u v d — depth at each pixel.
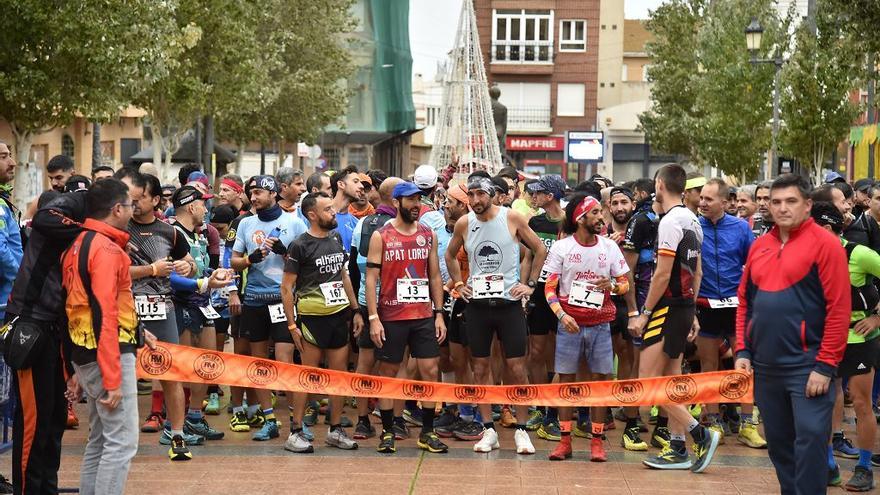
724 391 8.98
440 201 14.98
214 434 10.09
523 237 9.71
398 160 76.31
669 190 9.11
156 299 9.09
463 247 10.60
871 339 8.54
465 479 8.64
